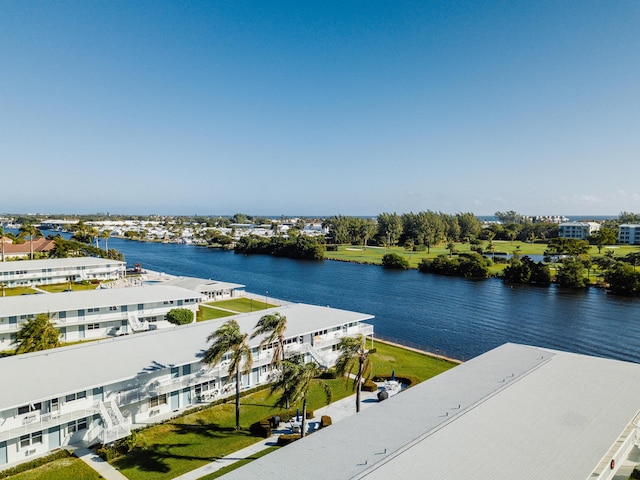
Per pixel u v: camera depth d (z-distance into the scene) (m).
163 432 37.59
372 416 30.19
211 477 31.02
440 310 94.12
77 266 110.75
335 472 22.94
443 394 33.22
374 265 176.00
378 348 65.06
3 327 57.59
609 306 97.75
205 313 81.69
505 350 44.59
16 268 102.31
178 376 42.28
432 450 24.81
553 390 33.78
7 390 33.25
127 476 31.00
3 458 32.03
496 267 158.75
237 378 38.03
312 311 61.56
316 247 196.50
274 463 24.58
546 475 23.33
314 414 41.69
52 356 40.47
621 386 35.28
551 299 105.81
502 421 28.47
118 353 42.12
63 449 34.25
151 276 124.38
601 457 25.44
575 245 169.00
